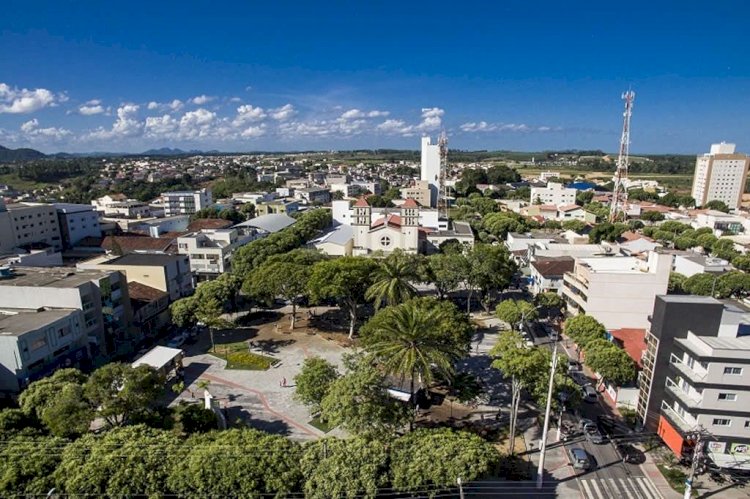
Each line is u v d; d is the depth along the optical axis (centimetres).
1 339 5338
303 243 13775
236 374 6397
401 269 7469
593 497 4081
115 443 3688
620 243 12712
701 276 9288
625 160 17375
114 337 7138
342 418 4100
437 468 3609
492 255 8925
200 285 8225
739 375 4212
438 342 5138
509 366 4603
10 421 4062
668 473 4384
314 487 3503
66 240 13575
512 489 4156
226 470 3434
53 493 3356
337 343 7456
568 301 8575
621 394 5584
